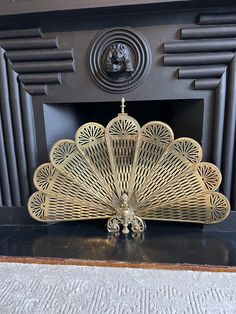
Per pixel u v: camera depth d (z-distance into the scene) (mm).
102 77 812
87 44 801
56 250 812
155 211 870
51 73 835
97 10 730
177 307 604
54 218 901
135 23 771
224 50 757
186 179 824
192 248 802
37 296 647
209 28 741
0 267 749
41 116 882
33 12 733
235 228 886
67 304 622
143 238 860
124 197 847
